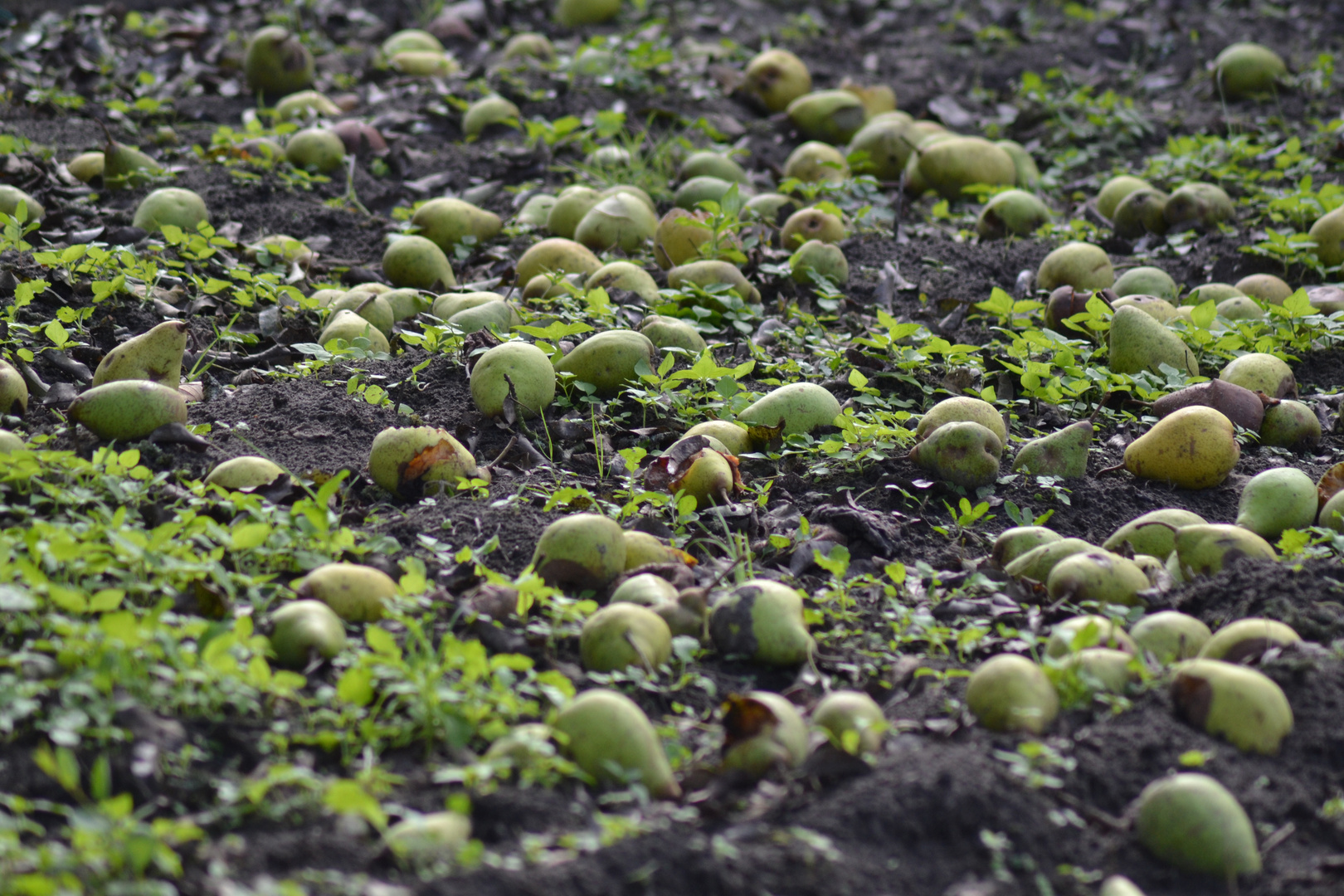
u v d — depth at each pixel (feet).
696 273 36.73
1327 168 50.93
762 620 19.43
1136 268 39.45
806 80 59.82
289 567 20.57
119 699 15.74
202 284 34.55
